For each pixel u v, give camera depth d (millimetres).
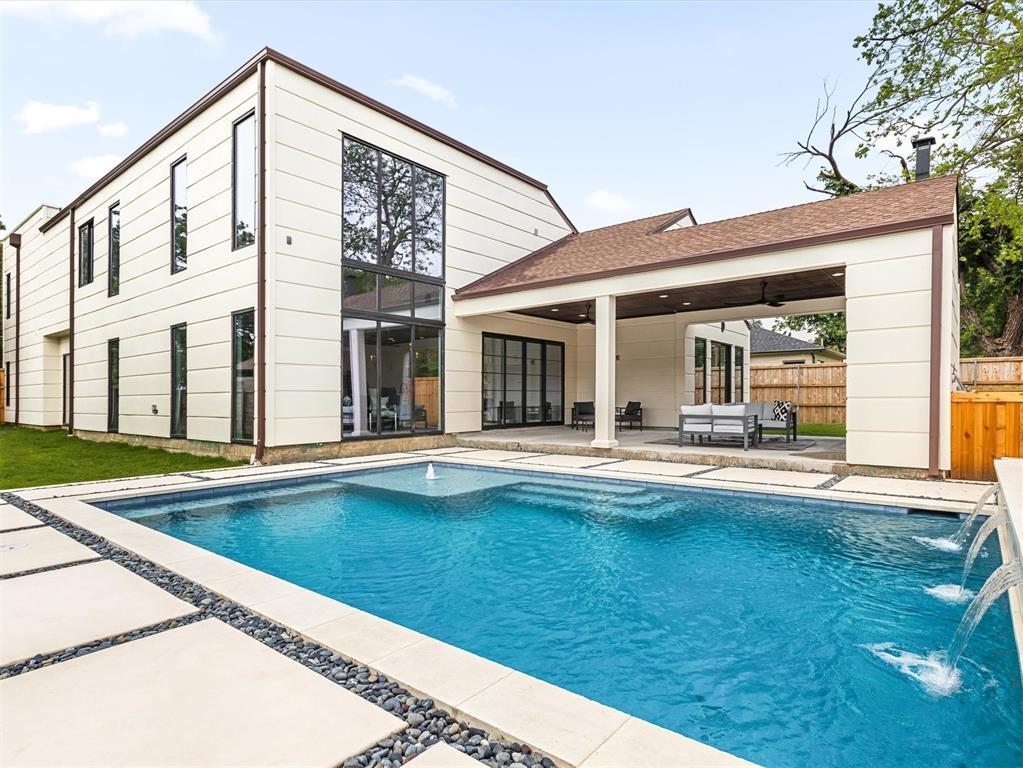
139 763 1710
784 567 4289
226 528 5574
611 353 9594
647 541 5023
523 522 5734
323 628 2715
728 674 2717
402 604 3658
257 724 1927
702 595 3758
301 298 8875
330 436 9312
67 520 5004
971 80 13000
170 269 10734
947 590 3803
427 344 11320
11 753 1755
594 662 2848
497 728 1874
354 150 9875
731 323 16828
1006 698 2484
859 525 5332
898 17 13812
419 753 1785
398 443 10461
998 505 5082
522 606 3609
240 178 9180
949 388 6750
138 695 2121
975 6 12938
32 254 17234
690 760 1709
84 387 13914
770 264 7875
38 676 2270
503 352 13461
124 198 12297
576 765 1680
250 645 2574
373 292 10164
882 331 7035
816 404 15977
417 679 2215
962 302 15453
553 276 10336
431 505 6496
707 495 6660
